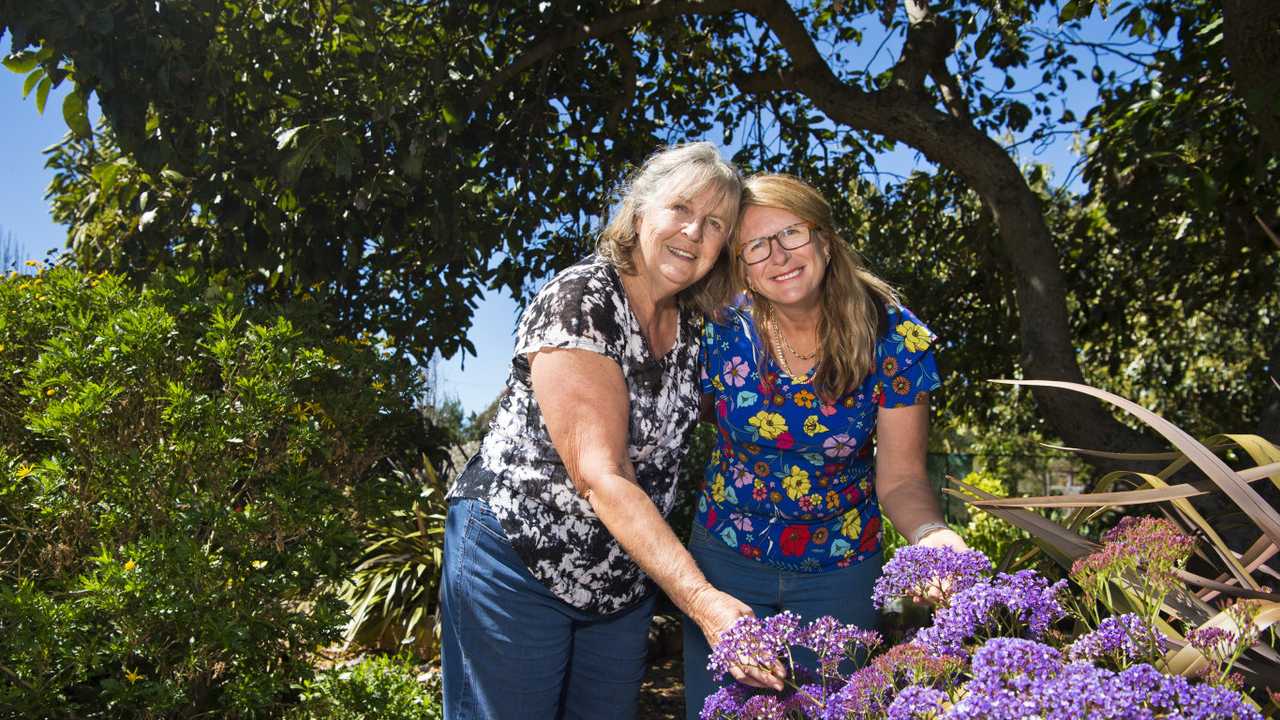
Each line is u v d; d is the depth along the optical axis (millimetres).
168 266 3748
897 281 5820
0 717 2373
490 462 1636
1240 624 948
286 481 2896
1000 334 5906
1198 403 7988
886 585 1136
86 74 2832
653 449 1649
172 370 3037
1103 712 743
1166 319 7043
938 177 6027
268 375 2947
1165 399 8164
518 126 4312
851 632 1122
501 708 1621
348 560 3107
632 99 4625
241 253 3764
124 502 2768
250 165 3426
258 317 3328
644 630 1784
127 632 2527
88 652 2475
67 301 3201
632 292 1607
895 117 4652
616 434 1446
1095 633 958
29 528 2816
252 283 4297
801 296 1635
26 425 2967
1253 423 7641
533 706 1630
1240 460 3186
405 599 4508
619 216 1604
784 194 1628
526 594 1602
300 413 3094
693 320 1800
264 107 3512
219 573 2701
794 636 1103
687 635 1832
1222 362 8766
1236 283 5852
